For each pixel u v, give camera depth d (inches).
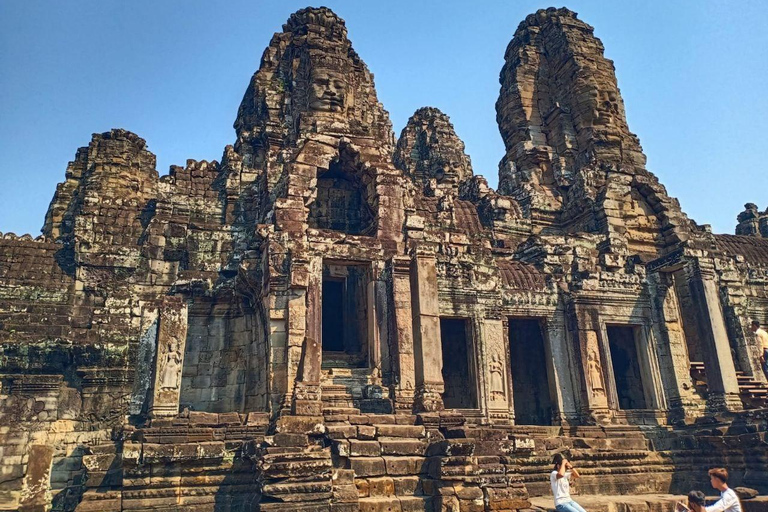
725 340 845.8
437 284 804.0
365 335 839.1
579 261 913.5
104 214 906.7
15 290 799.7
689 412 858.1
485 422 774.5
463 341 975.6
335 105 976.3
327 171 885.2
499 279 864.9
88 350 760.3
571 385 864.9
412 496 506.0
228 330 808.9
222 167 1018.1
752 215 1695.4
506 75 1542.8
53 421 731.4
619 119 1403.8
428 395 678.5
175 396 659.4
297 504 460.8
